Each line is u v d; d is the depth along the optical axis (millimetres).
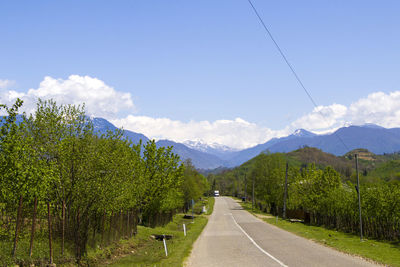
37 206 15078
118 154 19141
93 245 20125
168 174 35906
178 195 48719
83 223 18156
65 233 17781
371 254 17781
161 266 14945
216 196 187500
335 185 47031
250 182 90375
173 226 44531
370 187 34500
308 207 50438
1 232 13969
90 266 17016
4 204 13688
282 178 65000
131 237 26500
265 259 15773
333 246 20281
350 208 35875
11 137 12453
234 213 67875
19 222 13953
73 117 16469
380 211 30234
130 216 27828
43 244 16109
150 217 37562
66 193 16766
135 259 18781
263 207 89500
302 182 53812
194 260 16156
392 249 21969
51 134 15578
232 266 14289
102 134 18812
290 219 54312
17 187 12766
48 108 15734
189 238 26297
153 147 35875
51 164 14844
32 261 14164
